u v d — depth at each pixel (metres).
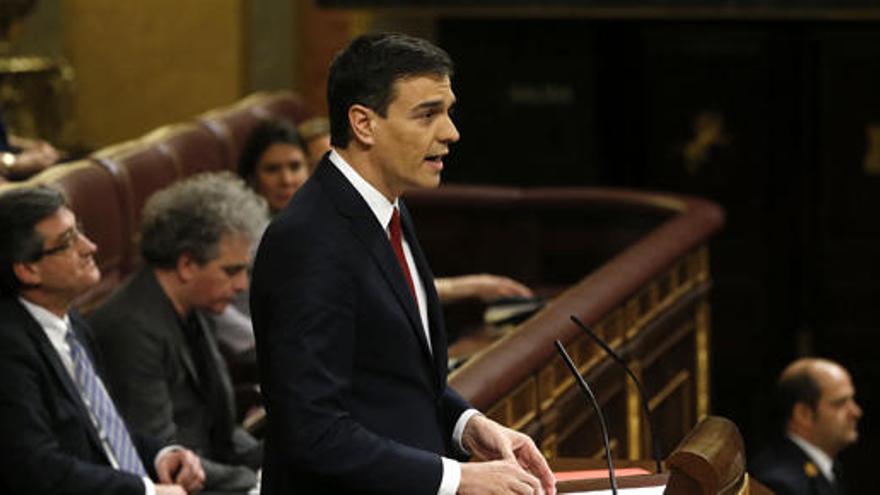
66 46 29.38
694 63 28.81
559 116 28.64
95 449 11.84
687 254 18.02
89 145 29.58
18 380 11.34
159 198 13.25
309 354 7.57
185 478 12.33
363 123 7.86
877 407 28.80
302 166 17.47
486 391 11.70
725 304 29.30
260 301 7.77
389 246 7.94
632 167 29.30
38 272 11.60
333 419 7.54
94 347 12.38
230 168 20.17
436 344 8.27
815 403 18.55
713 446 7.62
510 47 28.53
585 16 27.70
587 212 21.19
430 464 7.61
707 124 28.97
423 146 7.85
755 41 28.61
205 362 13.46
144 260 13.23
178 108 29.72
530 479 7.67
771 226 29.05
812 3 26.83
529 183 28.80
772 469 18.53
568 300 14.26
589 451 14.59
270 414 7.72
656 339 16.75
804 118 28.64
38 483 11.23
